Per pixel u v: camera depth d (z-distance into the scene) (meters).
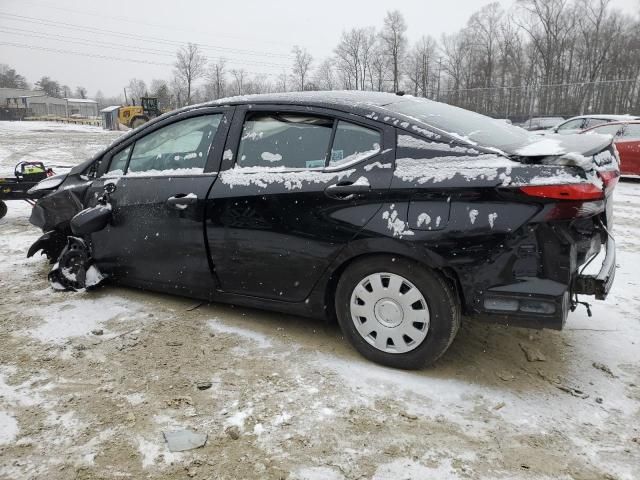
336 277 3.23
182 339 3.48
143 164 4.04
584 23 50.16
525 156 2.67
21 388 2.89
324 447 2.42
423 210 2.80
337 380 2.97
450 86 57.91
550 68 51.00
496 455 2.36
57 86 129.25
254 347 3.37
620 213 7.89
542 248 2.62
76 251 4.30
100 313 3.91
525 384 2.94
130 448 2.41
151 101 42.41
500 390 2.87
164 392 2.86
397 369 3.07
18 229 6.76
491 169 2.69
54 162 15.29
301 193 3.15
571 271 2.66
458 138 2.91
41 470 2.27
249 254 3.39
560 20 50.47
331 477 2.23
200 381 2.96
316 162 3.22
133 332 3.58
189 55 69.25
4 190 6.87
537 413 2.67
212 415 2.66
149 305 4.06
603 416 2.65
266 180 3.30
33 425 2.57
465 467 2.29
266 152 3.43
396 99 3.49
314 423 2.59
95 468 2.28
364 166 3.01
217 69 70.50
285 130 3.38
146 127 4.07
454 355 3.25
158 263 3.87
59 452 2.38
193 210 3.55
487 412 2.68
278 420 2.61
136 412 2.68
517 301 2.69
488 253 2.68
